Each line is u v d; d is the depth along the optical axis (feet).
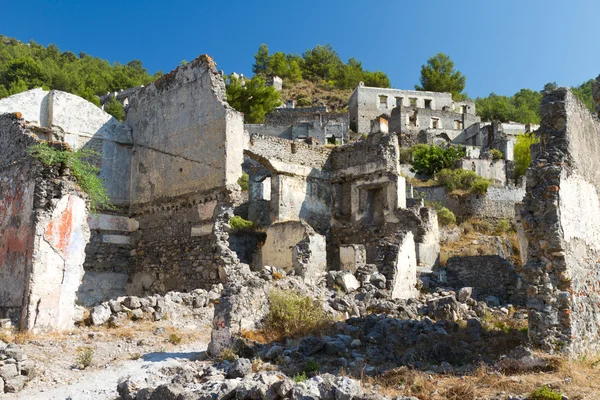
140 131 83.05
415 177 161.79
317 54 388.16
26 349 39.70
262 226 103.45
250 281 47.70
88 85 286.46
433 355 37.52
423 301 61.82
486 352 39.29
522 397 26.68
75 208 48.78
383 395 27.27
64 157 48.93
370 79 364.58
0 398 32.27
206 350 40.93
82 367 37.50
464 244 113.19
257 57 378.12
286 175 87.56
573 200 41.55
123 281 77.61
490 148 194.18
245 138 82.53
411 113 227.61
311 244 62.08
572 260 39.58
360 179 90.68
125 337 44.45
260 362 35.88
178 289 70.33
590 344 40.09
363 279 64.03
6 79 254.27
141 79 329.93
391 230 85.40
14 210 50.21
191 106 75.25
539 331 37.47
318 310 48.34
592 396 27.20
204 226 69.56
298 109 237.04
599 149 49.88
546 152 41.50
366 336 43.06
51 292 45.93
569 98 42.73
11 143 59.26
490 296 72.74
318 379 26.76
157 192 77.87
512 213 133.90
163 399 27.84
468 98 349.20
